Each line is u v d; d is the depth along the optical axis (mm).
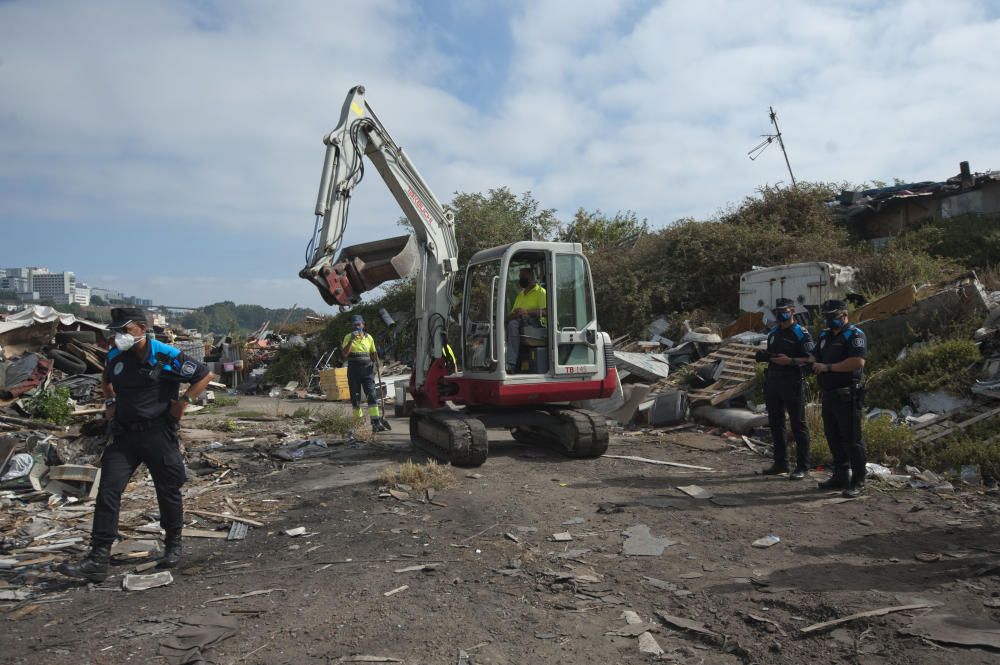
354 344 10711
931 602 3701
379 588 4125
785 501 6062
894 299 10500
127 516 5840
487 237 23766
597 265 19469
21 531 5434
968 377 8180
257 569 4590
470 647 3340
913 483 6480
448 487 6727
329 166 8195
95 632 3590
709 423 10297
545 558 4648
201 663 3201
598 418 8219
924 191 19188
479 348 8586
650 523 5434
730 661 3215
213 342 26484
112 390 4684
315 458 8531
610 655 3275
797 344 6844
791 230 19188
